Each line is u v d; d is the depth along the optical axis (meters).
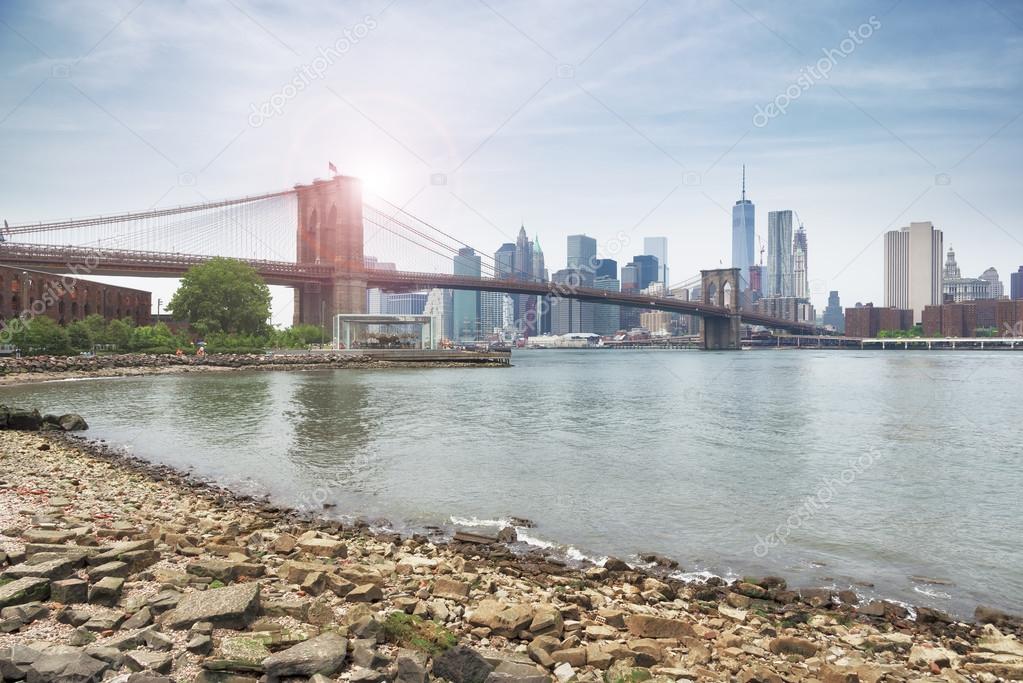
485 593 11.26
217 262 113.50
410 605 9.69
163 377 77.81
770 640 10.07
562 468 26.27
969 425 42.59
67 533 11.21
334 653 6.98
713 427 40.44
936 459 30.02
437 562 13.10
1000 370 117.12
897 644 10.50
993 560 15.88
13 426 32.75
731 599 12.52
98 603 8.34
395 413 44.66
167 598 8.39
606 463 27.56
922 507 20.94
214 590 8.49
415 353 118.25
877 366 134.50
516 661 7.78
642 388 73.75
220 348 107.69
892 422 44.03
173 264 114.75
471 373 100.88
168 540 12.09
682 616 11.34
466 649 7.35
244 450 29.19
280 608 8.59
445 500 20.70
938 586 14.22
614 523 18.47
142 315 122.06
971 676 9.38
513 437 34.66
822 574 14.84
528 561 14.59
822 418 46.06
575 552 15.77
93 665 6.41
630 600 12.10
